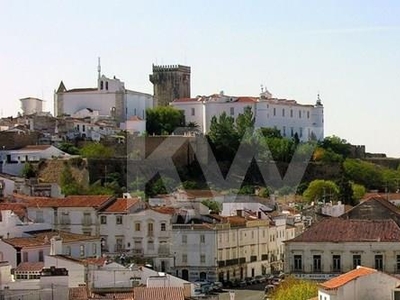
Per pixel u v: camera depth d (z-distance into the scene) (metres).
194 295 174.00
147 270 185.38
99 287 170.12
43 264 181.12
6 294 137.50
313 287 164.62
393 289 132.00
